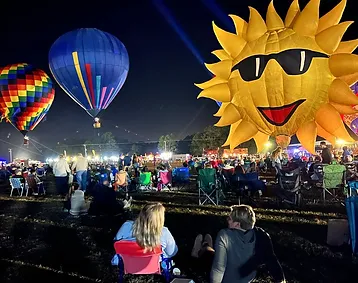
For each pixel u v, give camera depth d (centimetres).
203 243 557
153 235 421
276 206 1040
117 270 570
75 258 633
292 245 655
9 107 2619
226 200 1185
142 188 1586
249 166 1983
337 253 607
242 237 346
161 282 518
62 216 1002
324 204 1045
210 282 339
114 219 931
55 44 2012
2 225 920
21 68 2631
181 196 1335
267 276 512
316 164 1260
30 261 627
